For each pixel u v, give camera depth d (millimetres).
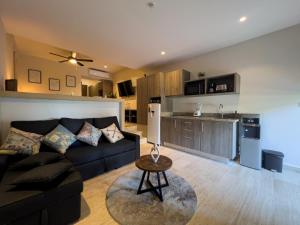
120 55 4105
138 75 6234
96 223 1456
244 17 2404
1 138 2254
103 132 2830
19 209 1109
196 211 1627
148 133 4637
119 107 3766
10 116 2328
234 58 3414
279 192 2002
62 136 2277
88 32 2900
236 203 1771
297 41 2646
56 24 2641
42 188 1263
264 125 3049
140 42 3318
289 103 2773
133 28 2750
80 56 5176
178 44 3400
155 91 4738
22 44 4273
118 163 2645
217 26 2670
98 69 6977
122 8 2197
